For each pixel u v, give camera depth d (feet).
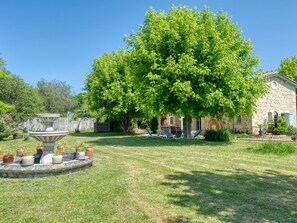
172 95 48.01
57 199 15.19
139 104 80.23
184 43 46.68
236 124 72.28
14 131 65.26
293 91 79.61
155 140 57.57
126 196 15.67
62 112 172.14
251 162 27.94
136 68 51.31
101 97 88.48
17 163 22.95
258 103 69.26
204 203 14.40
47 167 20.85
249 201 14.75
